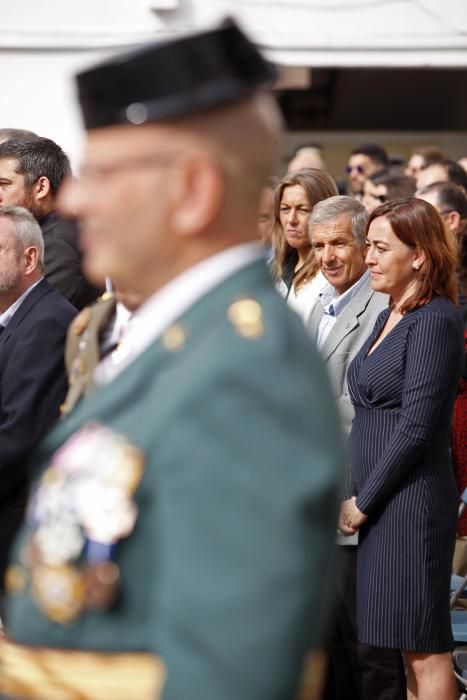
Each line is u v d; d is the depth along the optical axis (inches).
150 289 197.2
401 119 1991.9
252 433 170.6
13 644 193.0
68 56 1210.6
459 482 661.3
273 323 182.9
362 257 595.5
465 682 547.5
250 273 192.7
